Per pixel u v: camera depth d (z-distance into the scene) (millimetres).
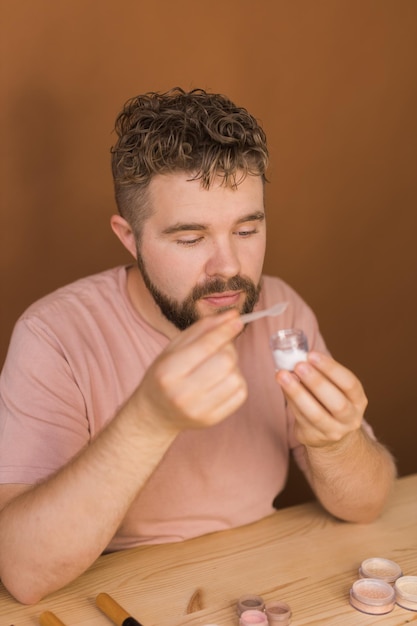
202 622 918
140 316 1138
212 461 1143
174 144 988
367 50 1771
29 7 1493
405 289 1920
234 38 1649
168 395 839
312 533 1081
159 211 1021
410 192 1880
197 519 1134
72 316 1127
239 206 1007
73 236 1595
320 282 1825
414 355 1959
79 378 1098
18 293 1577
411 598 927
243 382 848
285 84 1705
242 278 1034
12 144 1527
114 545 1130
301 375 924
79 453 976
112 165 1089
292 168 1743
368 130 1807
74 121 1558
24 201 1551
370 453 1080
